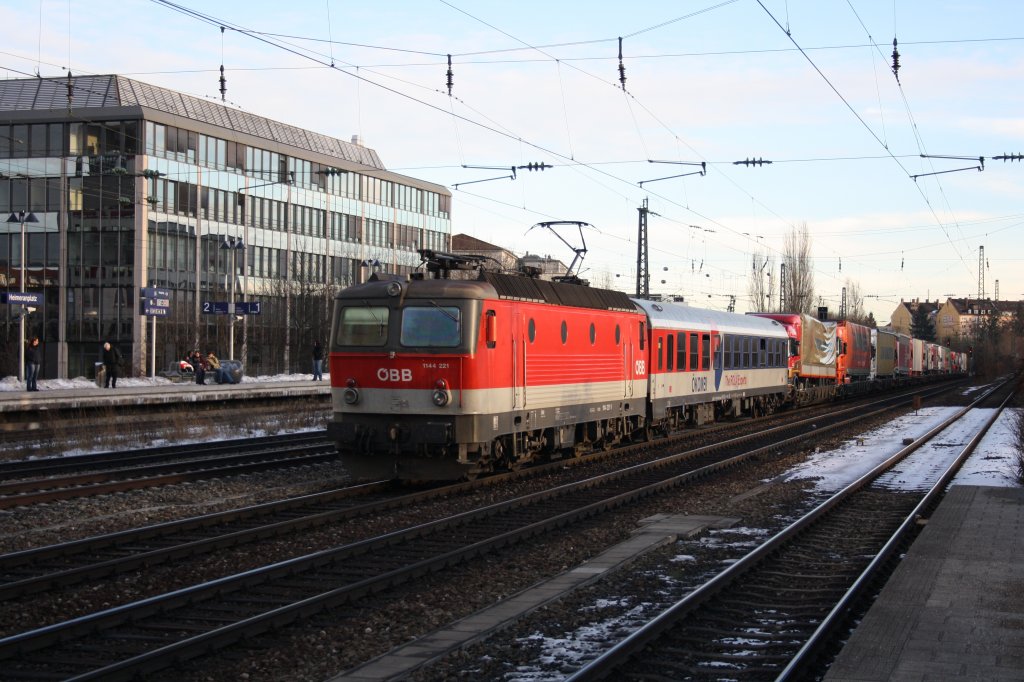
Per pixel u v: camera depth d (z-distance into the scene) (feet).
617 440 79.51
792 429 101.96
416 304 55.42
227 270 221.46
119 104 203.51
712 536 44.14
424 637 28.35
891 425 111.14
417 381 54.90
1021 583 32.45
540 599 32.45
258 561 38.01
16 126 207.00
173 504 51.65
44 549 37.47
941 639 26.03
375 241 267.59
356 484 58.95
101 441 83.56
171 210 208.33
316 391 140.05
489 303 55.77
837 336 157.79
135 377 167.63
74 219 206.59
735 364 105.50
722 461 69.72
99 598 32.27
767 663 26.27
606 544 42.06
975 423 115.44
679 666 25.91
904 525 43.50
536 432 64.28
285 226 237.25
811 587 34.76
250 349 212.23
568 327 66.18
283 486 58.34
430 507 50.90
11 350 197.88
